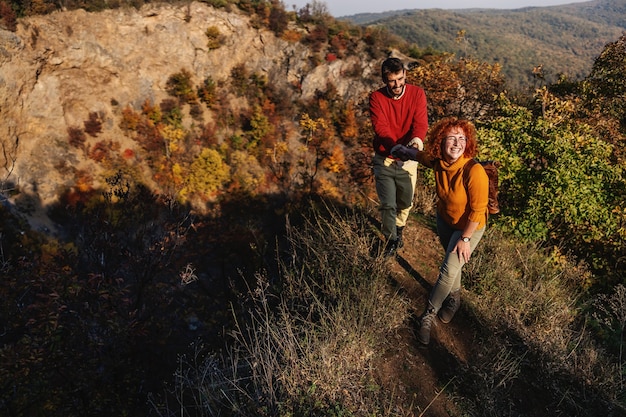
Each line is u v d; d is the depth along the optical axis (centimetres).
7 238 3803
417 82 1705
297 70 5922
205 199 5091
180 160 5250
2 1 4088
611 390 269
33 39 4325
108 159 4841
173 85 5562
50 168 4472
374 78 5775
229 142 5694
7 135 4275
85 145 4775
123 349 915
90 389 845
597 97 1362
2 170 4247
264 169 5444
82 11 4694
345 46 5891
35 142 4506
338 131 5538
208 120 5781
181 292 2311
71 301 827
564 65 15588
